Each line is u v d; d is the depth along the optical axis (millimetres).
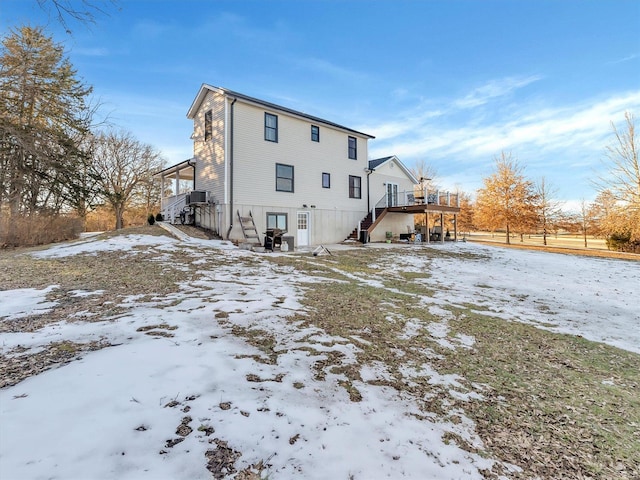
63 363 2727
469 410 2725
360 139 19297
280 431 2072
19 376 2482
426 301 6477
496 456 2166
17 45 14016
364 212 19391
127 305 4656
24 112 14828
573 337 5031
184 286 6066
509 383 3320
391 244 17906
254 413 2223
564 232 27047
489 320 5547
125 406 2115
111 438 1799
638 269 12344
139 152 30922
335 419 2301
